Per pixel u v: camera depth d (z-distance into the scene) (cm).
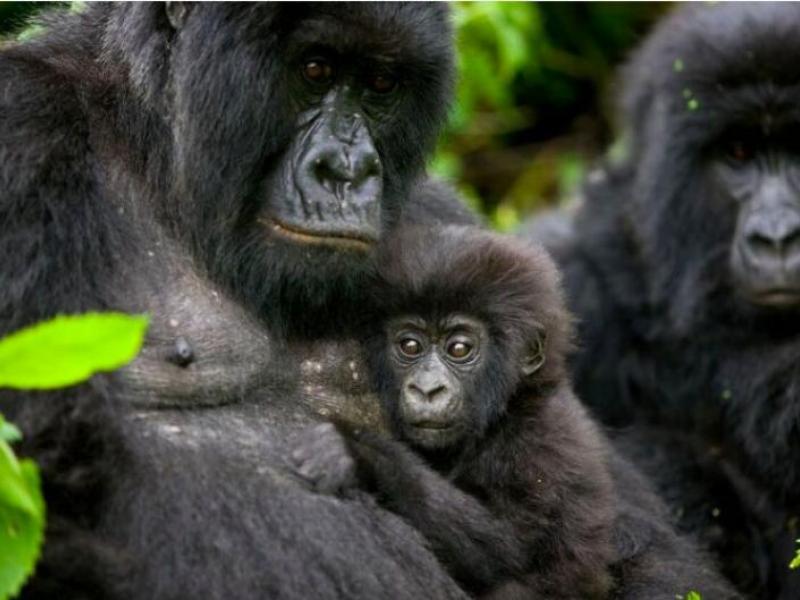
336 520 977
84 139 1009
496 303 1158
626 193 1717
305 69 1021
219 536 931
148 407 1009
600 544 1138
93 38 1097
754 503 1550
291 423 1059
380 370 1150
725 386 1569
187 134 1037
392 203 1098
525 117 2342
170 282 1045
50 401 890
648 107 1703
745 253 1513
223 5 1023
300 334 1103
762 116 1527
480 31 1995
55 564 848
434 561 1009
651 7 2278
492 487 1136
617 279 1667
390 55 1023
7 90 990
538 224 1817
